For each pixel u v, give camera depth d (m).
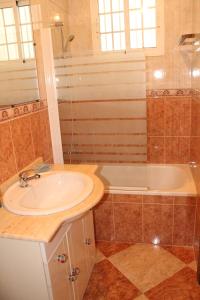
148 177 2.74
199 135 2.08
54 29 2.14
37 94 1.87
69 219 1.12
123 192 2.16
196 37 2.16
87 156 2.62
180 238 2.18
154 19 2.49
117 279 1.88
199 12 2.16
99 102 2.52
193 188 2.14
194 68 2.39
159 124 2.71
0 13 1.44
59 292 1.23
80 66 2.43
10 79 1.51
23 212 1.13
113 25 2.59
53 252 1.15
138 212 2.18
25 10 1.69
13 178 1.46
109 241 2.32
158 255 2.11
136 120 2.57
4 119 1.39
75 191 1.48
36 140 1.81
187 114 2.63
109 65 2.43
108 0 2.54
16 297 1.21
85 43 2.66
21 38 1.64
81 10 2.59
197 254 1.97
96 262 2.06
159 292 1.76
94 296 1.75
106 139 2.62
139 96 2.50
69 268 1.38
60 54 2.22
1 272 1.18
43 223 1.06
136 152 2.68
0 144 1.35
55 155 2.15
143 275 1.91
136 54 2.39
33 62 1.79
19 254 1.10
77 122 2.46
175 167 2.72
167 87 2.60
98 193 1.29
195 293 1.74
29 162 1.69
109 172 2.73
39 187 1.46
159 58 2.54
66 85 2.31
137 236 2.26
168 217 2.14
